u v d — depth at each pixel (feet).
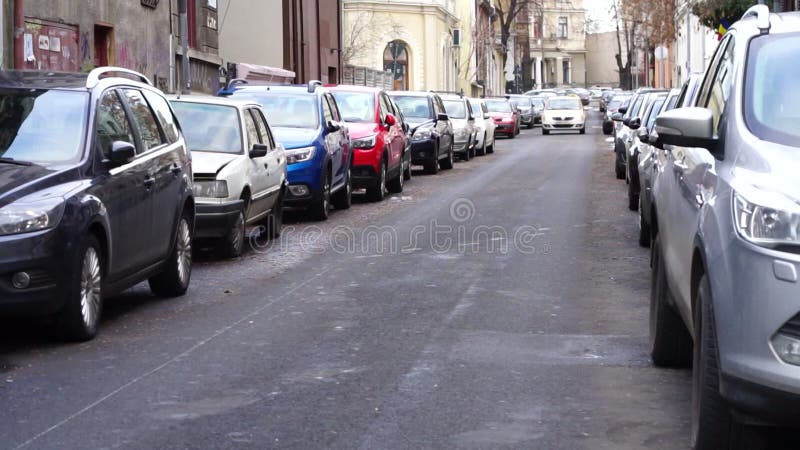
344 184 71.56
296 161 63.57
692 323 21.09
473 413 23.67
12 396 25.30
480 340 31.22
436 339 31.37
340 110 80.59
